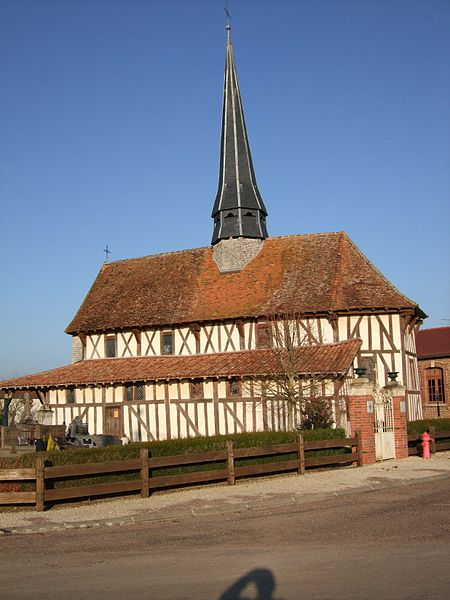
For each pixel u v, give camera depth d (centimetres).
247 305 2952
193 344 3011
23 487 1239
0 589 684
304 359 2527
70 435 2683
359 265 2964
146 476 1315
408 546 811
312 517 1054
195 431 2698
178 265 3478
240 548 841
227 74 3484
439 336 3553
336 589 637
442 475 1531
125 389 2884
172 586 674
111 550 861
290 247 3228
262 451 1531
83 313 3444
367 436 1767
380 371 2622
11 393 3130
